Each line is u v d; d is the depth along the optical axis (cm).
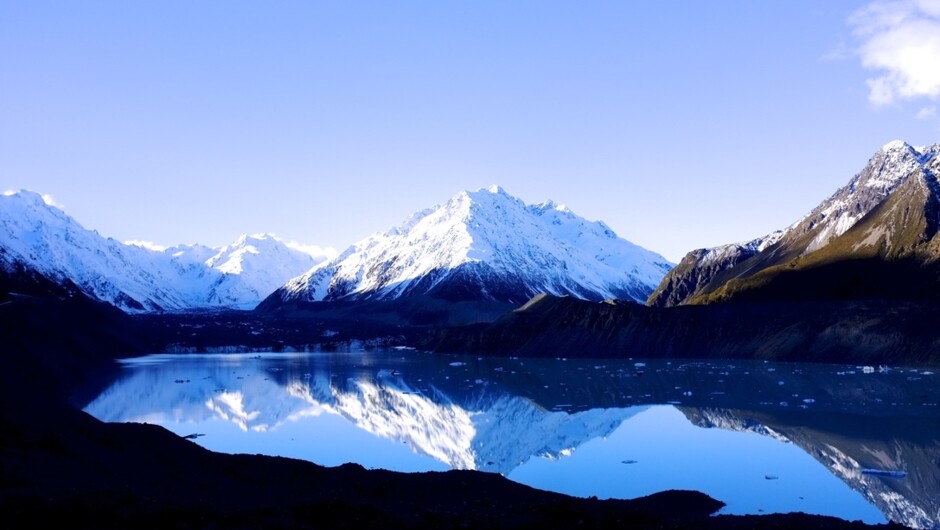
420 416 8750
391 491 4191
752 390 9981
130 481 3922
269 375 14312
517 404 9638
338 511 3341
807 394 9344
